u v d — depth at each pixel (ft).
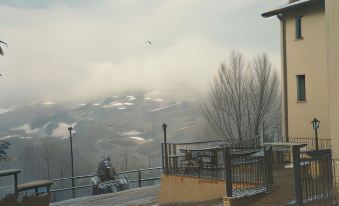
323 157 36.73
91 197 63.87
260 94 131.64
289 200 33.55
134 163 309.83
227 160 34.91
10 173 44.98
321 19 63.26
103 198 61.52
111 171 92.58
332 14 36.78
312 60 64.85
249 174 39.14
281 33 70.13
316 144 59.41
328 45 37.29
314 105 64.39
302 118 66.59
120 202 56.39
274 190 37.01
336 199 32.35
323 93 62.90
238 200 34.17
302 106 66.59
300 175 31.68
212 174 47.65
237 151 50.90
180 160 52.47
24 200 45.03
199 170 49.80
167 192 52.42
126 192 66.13
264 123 124.26
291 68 68.69
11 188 48.26
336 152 36.24
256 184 38.04
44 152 263.29
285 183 39.37
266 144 53.31
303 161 33.96
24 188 47.50
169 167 53.31
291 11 68.18
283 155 53.01
